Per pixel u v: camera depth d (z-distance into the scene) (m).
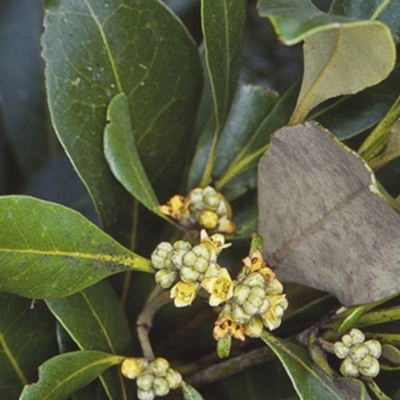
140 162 0.55
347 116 0.55
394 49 0.48
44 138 0.65
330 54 0.50
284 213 0.52
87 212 0.63
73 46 0.54
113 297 0.54
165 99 0.56
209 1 0.51
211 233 0.55
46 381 0.50
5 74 0.64
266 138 0.57
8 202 0.49
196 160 0.58
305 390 0.50
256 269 0.50
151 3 0.55
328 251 0.51
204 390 0.56
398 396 0.55
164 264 0.51
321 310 0.55
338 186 0.50
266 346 0.53
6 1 0.64
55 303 0.52
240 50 0.54
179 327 0.57
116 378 0.53
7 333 0.54
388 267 0.50
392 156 0.52
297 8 0.47
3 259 0.50
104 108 0.55
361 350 0.50
